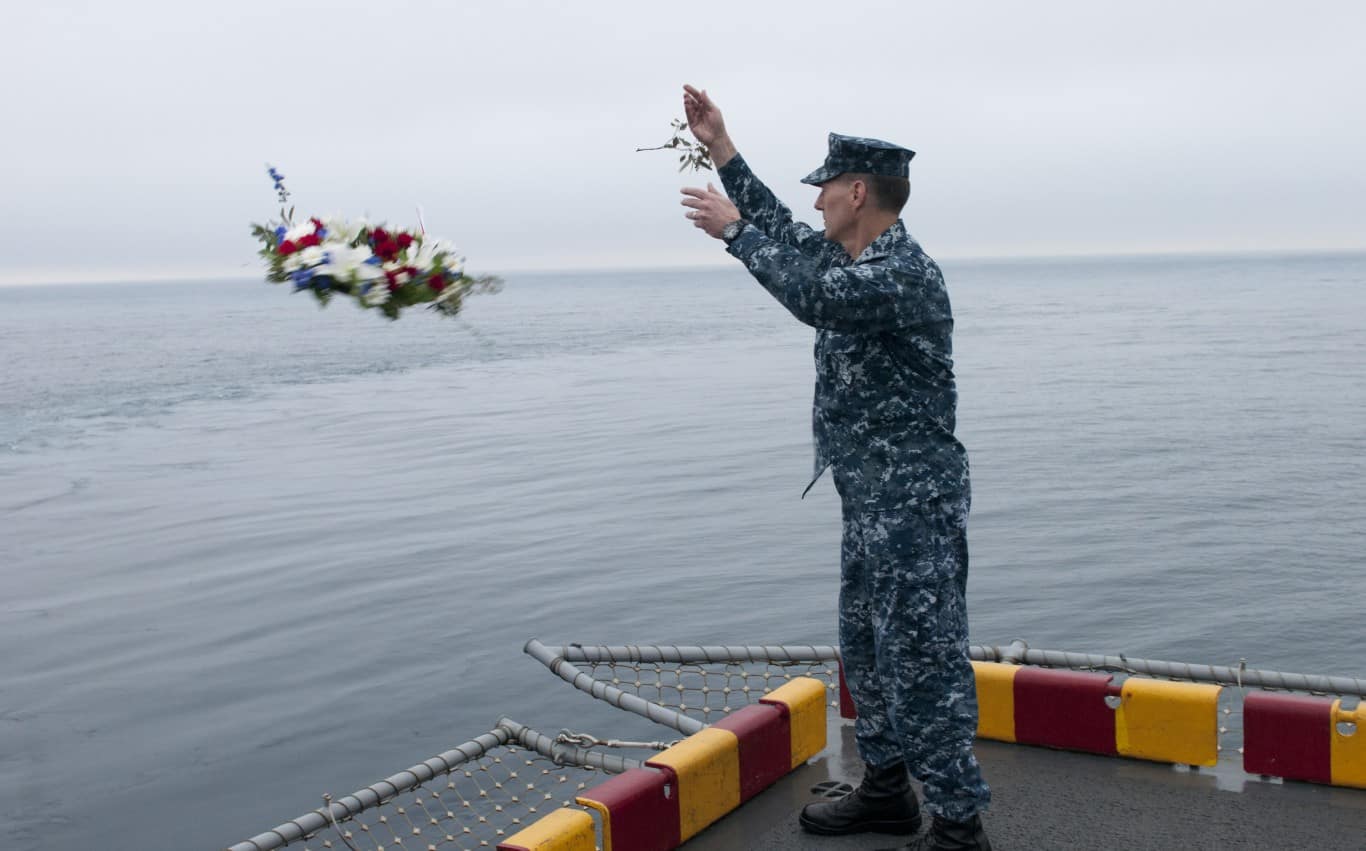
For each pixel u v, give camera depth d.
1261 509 22.61
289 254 2.84
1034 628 15.40
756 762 3.86
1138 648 14.46
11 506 27.44
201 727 12.48
